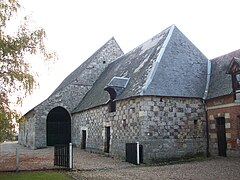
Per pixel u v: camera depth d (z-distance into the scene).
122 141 14.81
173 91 13.88
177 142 13.63
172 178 8.87
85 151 19.38
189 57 16.03
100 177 9.35
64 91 23.97
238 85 12.56
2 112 8.65
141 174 9.82
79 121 21.94
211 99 14.05
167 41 16.06
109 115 16.48
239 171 9.68
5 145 30.03
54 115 24.41
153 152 13.09
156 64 14.67
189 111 14.11
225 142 13.29
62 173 10.23
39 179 8.78
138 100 13.56
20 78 9.04
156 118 13.38
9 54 9.05
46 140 23.03
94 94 21.14
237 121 12.53
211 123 14.08
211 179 8.52
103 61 25.27
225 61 15.29
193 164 11.92
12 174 9.85
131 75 16.31
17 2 9.54
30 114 25.17
